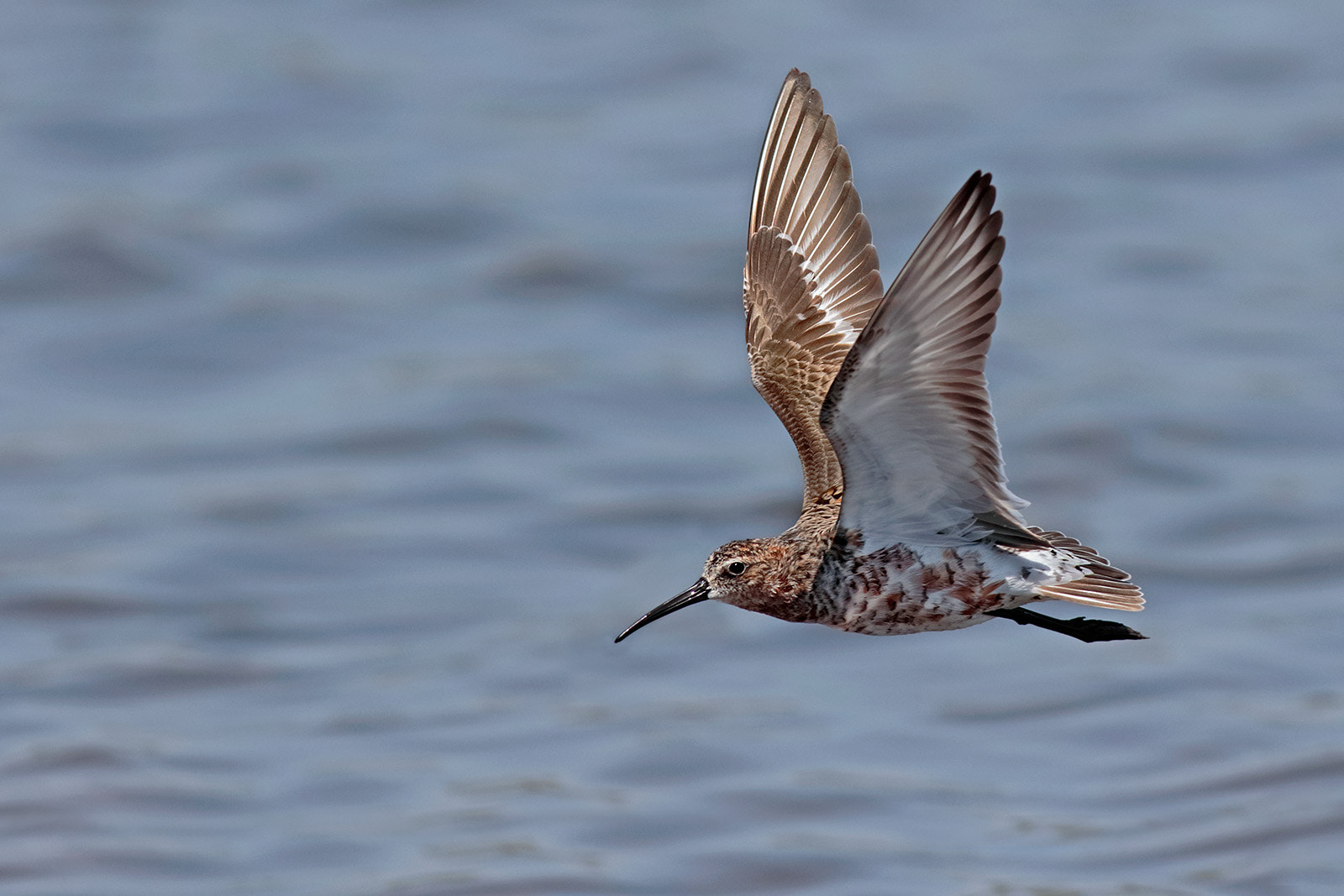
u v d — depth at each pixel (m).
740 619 20.27
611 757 17.28
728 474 23.50
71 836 15.95
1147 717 17.55
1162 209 30.64
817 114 11.59
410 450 24.39
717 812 16.12
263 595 20.84
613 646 19.64
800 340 11.26
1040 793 16.33
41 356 26.89
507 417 25.16
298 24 39.25
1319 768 16.20
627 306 28.41
